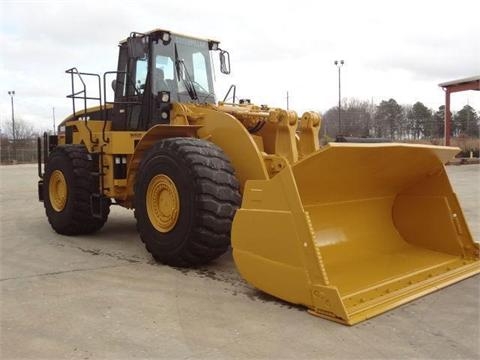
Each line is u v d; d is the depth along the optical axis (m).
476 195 11.61
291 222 3.71
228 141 5.08
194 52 6.48
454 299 3.98
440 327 3.44
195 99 6.34
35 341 3.27
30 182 17.33
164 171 4.92
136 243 6.45
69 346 3.18
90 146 6.71
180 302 3.97
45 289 4.38
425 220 5.14
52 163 7.09
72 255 5.72
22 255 5.74
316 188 4.32
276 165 4.72
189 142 4.87
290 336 3.28
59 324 3.55
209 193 4.61
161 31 6.06
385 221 5.26
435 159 4.75
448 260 4.78
